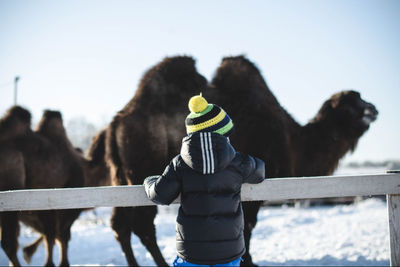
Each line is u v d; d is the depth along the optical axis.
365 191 2.82
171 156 4.91
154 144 4.86
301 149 5.55
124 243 5.34
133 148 4.92
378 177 2.84
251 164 2.43
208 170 2.18
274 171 4.98
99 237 8.63
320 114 5.80
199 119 2.28
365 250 6.04
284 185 2.80
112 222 5.39
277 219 10.05
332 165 5.72
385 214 9.83
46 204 2.79
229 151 2.24
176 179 2.32
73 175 6.47
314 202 15.54
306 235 7.64
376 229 7.69
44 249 7.65
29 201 2.79
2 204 2.79
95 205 2.77
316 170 5.59
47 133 6.49
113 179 5.16
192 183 2.28
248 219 4.73
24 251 6.43
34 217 5.77
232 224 2.29
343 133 5.73
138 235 4.98
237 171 2.37
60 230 5.98
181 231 2.31
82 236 8.79
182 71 5.16
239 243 2.32
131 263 5.29
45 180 6.01
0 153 5.47
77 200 2.79
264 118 5.05
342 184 2.83
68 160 6.46
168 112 4.96
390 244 2.80
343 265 5.32
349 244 6.51
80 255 7.09
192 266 2.28
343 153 5.81
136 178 4.89
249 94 5.12
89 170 6.88
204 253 2.23
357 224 8.37
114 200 2.78
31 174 5.86
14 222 5.13
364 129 5.78
